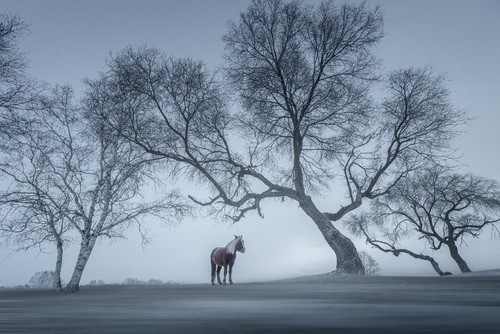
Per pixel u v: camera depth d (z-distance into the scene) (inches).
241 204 973.2
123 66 887.1
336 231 949.2
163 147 925.2
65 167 794.2
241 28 990.4
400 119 988.6
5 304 277.1
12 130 749.3
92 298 333.1
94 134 818.8
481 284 434.3
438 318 127.4
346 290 358.3
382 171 1013.8
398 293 295.9
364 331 106.3
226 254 728.3
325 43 967.0
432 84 970.7
